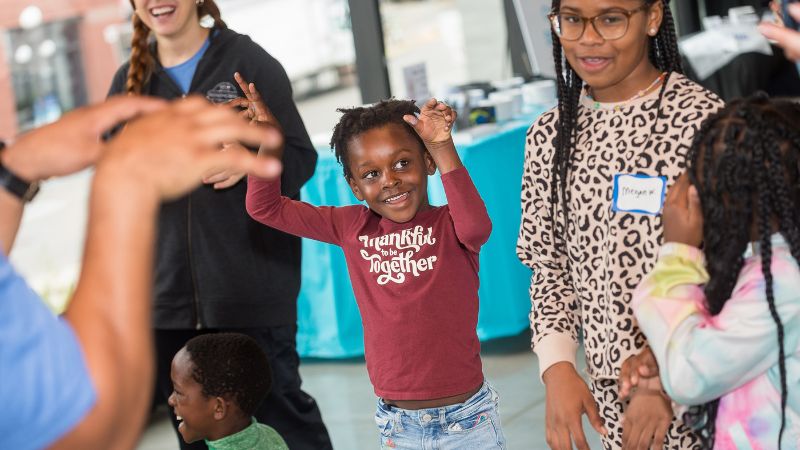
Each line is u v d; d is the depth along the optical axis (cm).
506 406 397
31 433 60
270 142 68
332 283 470
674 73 182
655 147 177
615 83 178
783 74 651
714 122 152
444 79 930
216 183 270
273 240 289
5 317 61
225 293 284
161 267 286
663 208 160
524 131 466
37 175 89
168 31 281
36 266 675
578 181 186
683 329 149
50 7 852
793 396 147
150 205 65
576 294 195
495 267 456
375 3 522
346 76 1003
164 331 291
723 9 745
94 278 64
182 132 66
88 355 62
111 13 862
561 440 181
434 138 215
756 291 146
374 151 229
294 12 982
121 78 301
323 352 479
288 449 279
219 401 253
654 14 178
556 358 189
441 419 233
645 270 178
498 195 449
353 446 379
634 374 164
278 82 291
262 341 293
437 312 230
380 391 238
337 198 455
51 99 859
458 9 750
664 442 182
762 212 146
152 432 411
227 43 290
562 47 186
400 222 235
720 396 152
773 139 147
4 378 59
